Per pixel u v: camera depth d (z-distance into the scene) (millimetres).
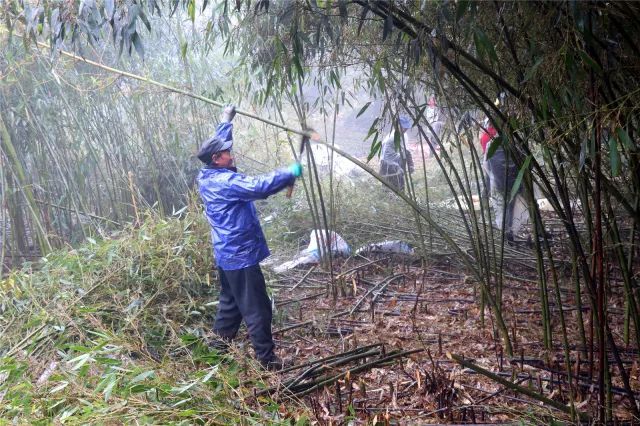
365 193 8578
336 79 5051
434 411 3719
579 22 2760
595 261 3504
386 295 6070
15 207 7148
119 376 3578
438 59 3348
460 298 5887
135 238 5516
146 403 3258
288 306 5867
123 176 7535
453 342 4883
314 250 7141
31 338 4387
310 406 3891
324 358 4379
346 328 5309
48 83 6754
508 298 5789
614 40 3242
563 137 3225
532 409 3764
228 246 4449
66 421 3158
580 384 3984
